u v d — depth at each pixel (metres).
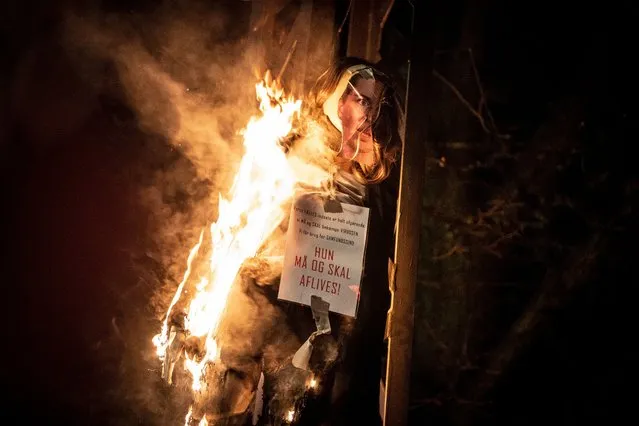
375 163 2.43
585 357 3.85
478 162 4.12
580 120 3.96
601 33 3.96
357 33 2.76
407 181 2.31
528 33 4.11
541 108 4.11
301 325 2.27
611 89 3.93
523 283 4.01
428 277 4.07
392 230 2.47
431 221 4.10
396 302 2.29
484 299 4.02
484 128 4.12
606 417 3.80
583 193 3.97
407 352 2.28
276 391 2.20
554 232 4.00
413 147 2.31
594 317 3.85
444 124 4.13
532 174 4.05
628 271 3.83
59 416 3.04
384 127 2.44
